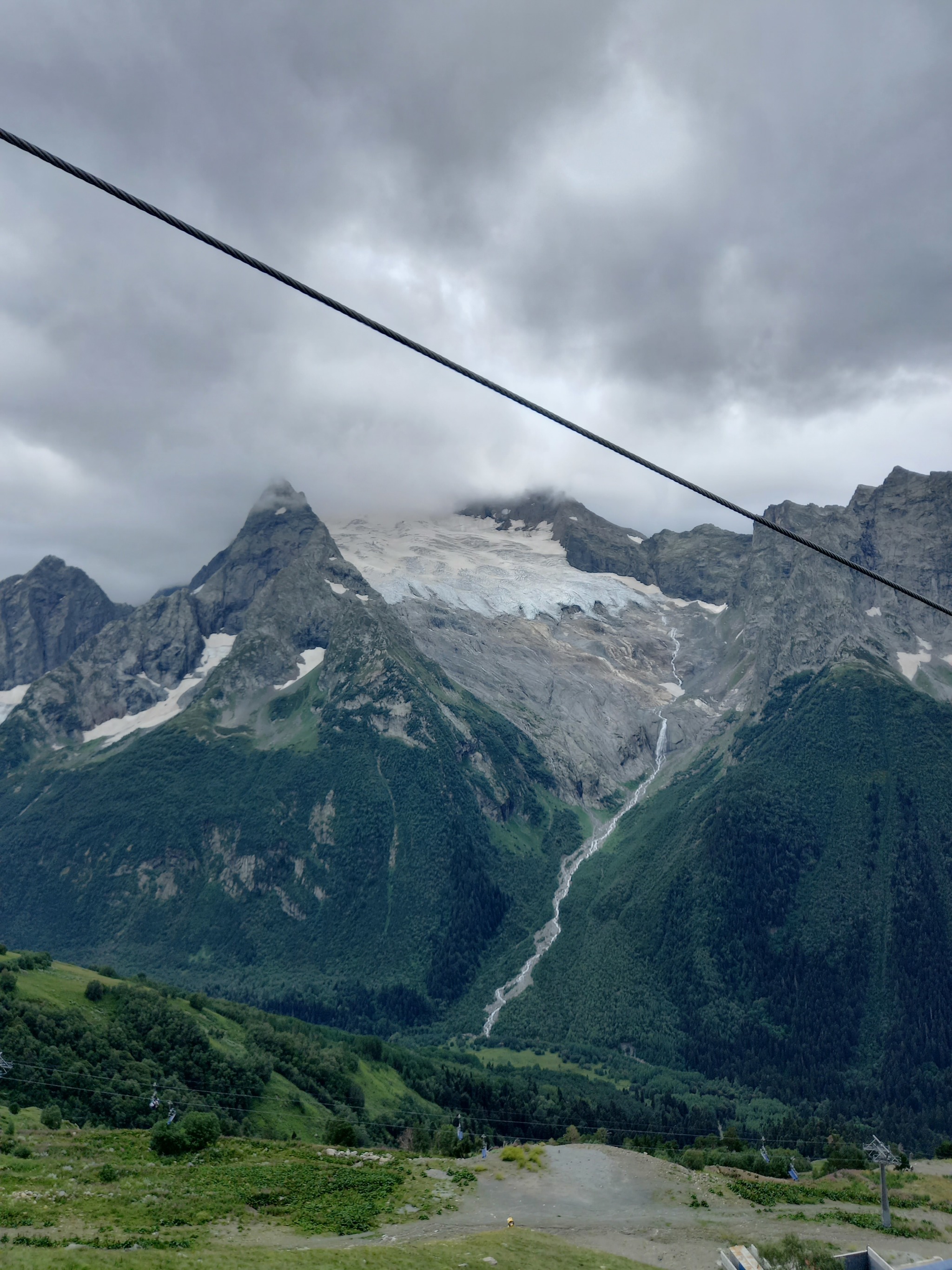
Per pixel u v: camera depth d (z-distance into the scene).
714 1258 72.25
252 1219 76.81
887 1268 68.88
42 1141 96.56
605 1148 105.31
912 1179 108.06
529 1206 86.12
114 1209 74.62
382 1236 74.69
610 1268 66.94
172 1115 104.38
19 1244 61.12
